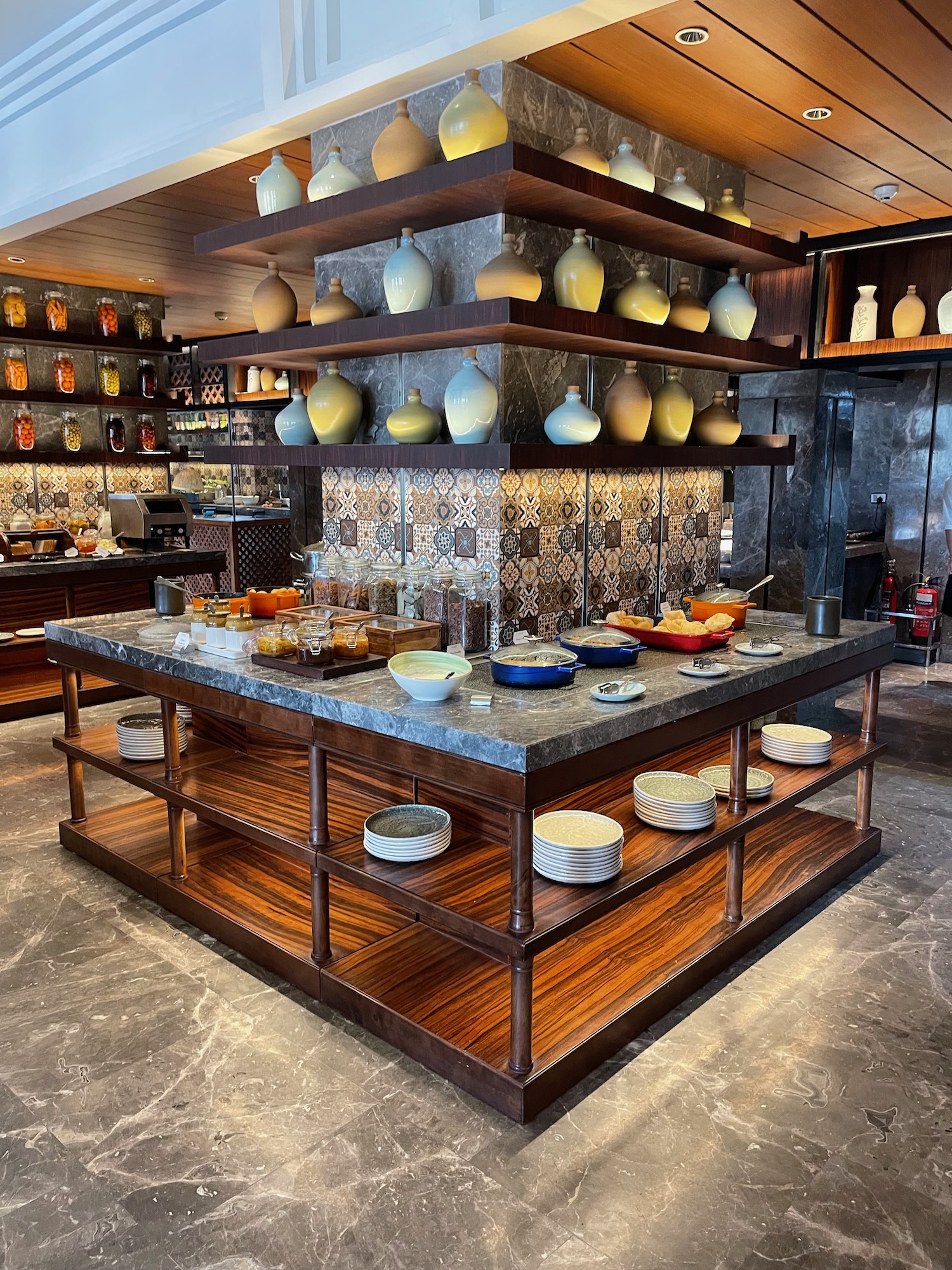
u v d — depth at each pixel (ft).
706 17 8.62
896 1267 5.75
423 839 8.27
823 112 11.09
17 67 14.62
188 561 21.26
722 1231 6.03
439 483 10.71
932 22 8.80
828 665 10.42
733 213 11.75
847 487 18.67
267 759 11.50
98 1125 7.06
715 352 10.90
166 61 12.37
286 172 10.91
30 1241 6.00
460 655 9.65
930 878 11.44
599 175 8.88
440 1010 8.01
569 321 8.89
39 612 19.56
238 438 38.19
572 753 6.95
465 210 9.42
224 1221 6.13
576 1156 6.72
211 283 22.27
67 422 22.35
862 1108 7.25
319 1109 7.23
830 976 9.18
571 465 9.24
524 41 8.78
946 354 16.66
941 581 23.53
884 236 16.83
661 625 10.42
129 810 12.89
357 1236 6.00
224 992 8.90
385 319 9.26
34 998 8.80
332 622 9.79
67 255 18.89
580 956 8.84
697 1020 8.43
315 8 10.44
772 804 9.76
